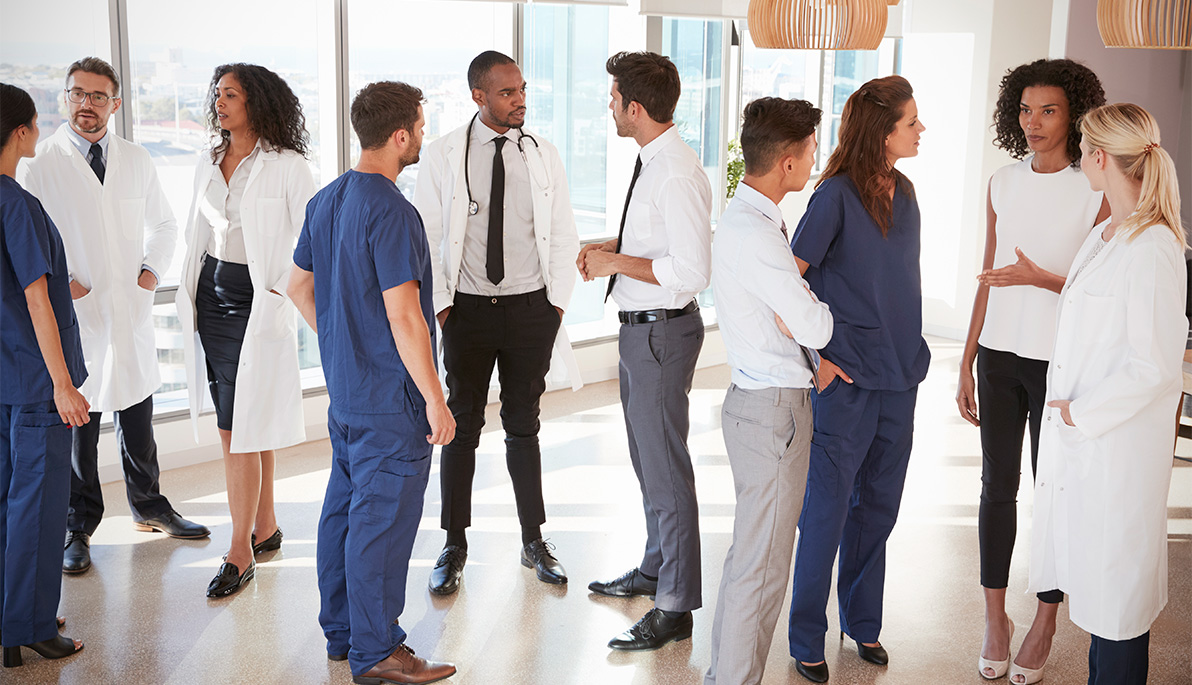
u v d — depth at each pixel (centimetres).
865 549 308
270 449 358
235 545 358
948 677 308
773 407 258
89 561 371
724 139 702
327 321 284
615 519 434
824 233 273
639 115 301
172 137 475
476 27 588
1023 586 375
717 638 274
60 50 432
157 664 305
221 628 329
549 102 629
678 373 311
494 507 445
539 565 372
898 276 280
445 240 354
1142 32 309
